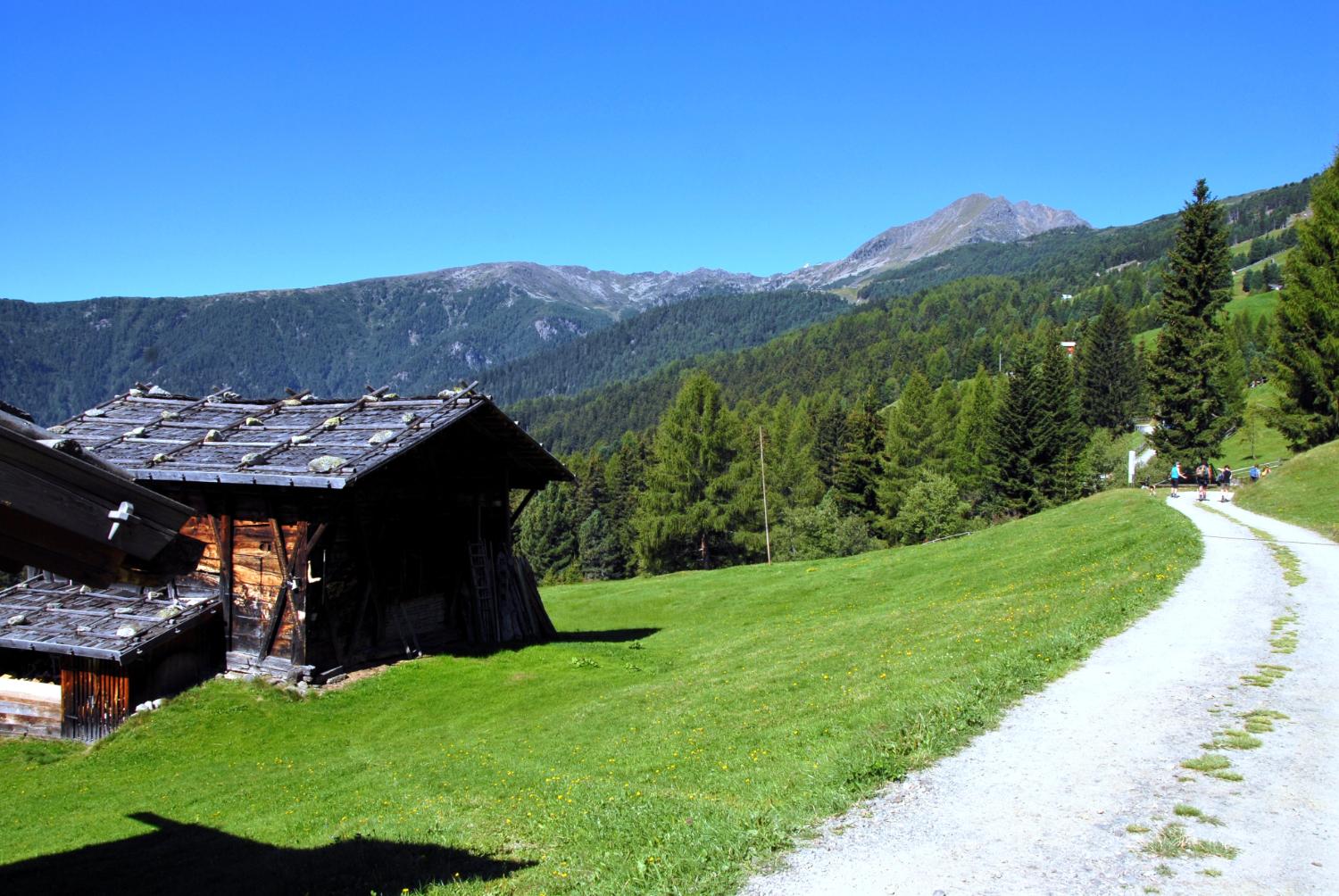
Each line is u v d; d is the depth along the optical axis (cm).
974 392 10569
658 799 1155
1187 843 787
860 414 9069
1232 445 9200
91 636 2216
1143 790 919
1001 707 1241
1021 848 802
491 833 1169
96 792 1755
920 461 9219
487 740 1844
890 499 8494
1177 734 1086
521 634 3025
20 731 2302
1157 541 2789
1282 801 867
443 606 2800
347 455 2294
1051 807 892
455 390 2652
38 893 1137
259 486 2330
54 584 2580
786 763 1213
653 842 955
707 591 4375
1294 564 2352
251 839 1332
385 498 2550
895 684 1524
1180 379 6619
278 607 2325
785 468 9600
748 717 1594
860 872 780
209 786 1733
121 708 2178
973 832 845
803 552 7300
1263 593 1969
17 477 442
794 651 2272
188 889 1086
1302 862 741
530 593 3141
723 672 2181
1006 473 8038
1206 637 1580
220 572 2419
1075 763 1009
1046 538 3691
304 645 2300
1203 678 1323
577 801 1252
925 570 3738
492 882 952
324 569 2370
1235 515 3844
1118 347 11919
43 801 1722
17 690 2317
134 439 2659
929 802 928
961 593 2803
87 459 471
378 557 2545
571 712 2014
